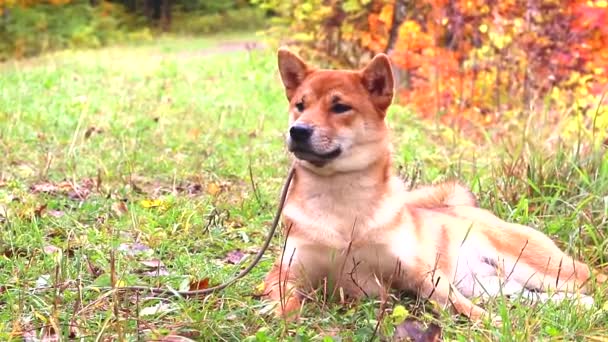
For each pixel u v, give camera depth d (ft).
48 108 38.86
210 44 92.27
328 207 15.76
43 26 86.53
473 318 14.98
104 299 14.84
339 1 46.83
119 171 25.90
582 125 28.30
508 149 27.07
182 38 103.19
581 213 20.03
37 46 84.69
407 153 28.68
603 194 21.42
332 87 15.98
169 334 13.50
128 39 97.81
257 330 14.16
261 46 81.30
